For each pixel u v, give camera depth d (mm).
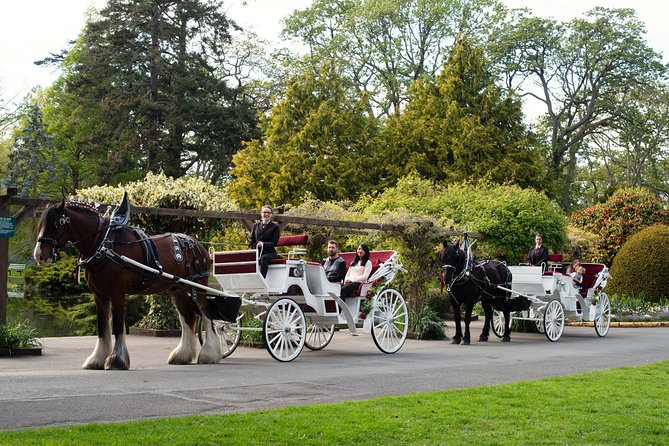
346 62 48500
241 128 45531
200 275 12688
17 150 42094
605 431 7246
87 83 45562
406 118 39438
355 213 20219
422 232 19250
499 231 22062
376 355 14477
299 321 14016
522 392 9398
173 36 45312
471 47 42000
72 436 6203
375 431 6922
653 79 51031
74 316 24453
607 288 29906
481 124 39031
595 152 58000
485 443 6676
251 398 8672
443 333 18953
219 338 13203
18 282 43344
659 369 12234
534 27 50375
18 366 11562
